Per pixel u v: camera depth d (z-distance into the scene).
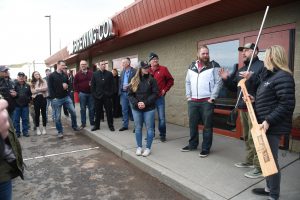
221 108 6.19
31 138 7.38
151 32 7.19
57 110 7.24
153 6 6.17
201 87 4.66
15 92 6.93
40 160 5.46
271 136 2.92
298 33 4.61
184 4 5.29
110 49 10.85
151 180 4.25
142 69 4.81
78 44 11.41
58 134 7.30
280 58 2.85
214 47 6.27
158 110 5.81
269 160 2.74
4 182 1.97
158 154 4.97
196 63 4.82
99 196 3.83
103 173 4.65
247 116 4.00
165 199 3.65
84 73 7.62
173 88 7.59
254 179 3.74
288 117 2.87
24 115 7.55
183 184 3.70
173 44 7.48
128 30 7.42
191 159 4.62
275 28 4.93
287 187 3.42
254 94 3.78
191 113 4.93
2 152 1.77
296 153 4.65
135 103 4.84
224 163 4.38
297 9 4.59
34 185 4.27
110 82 7.13
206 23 6.20
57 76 7.18
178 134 6.44
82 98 7.68
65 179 4.46
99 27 8.57
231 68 5.89
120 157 5.44
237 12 5.27
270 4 4.75
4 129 1.70
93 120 7.70
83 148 6.23
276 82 2.82
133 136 6.51
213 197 3.29
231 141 5.62
